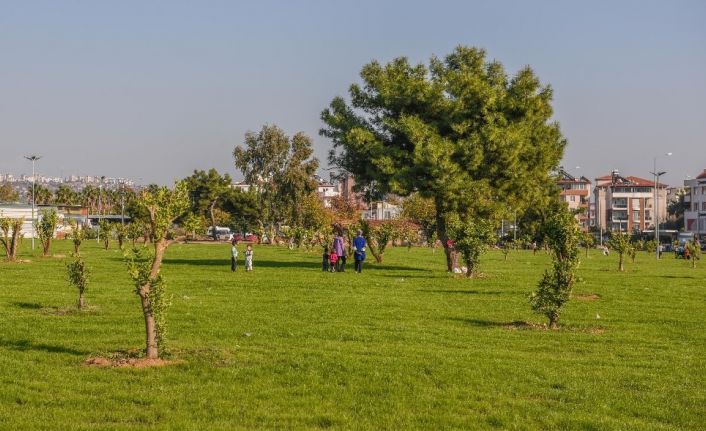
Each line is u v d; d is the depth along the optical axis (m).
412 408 13.68
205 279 38.81
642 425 12.88
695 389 15.42
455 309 27.42
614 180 197.88
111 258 57.81
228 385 15.03
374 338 20.61
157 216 17.16
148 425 12.44
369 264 55.41
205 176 140.50
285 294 31.81
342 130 51.34
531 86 48.25
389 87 49.06
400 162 48.75
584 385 15.51
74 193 193.12
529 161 49.78
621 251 54.75
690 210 166.50
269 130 111.94
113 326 22.03
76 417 12.86
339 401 14.08
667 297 33.50
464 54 50.03
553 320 23.58
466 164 47.06
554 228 24.16
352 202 115.81
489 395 14.60
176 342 19.45
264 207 113.19
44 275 40.25
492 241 43.16
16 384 14.91
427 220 103.00
